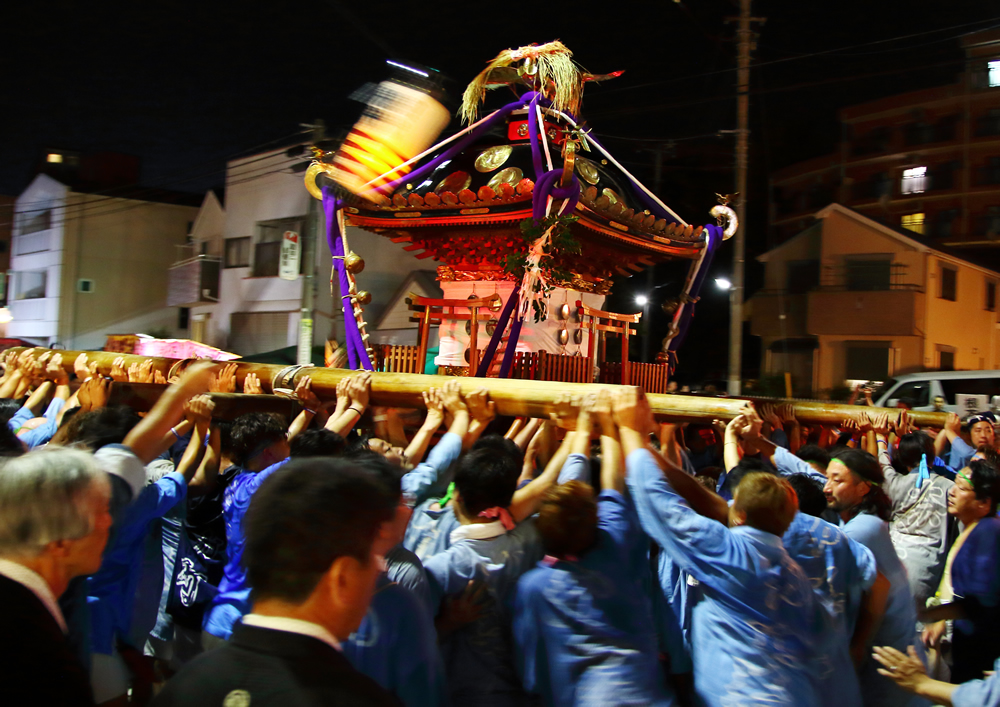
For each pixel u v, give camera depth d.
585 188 7.38
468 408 4.26
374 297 25.84
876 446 6.40
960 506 4.73
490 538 3.34
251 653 1.74
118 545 3.72
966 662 4.42
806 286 27.78
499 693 3.23
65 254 31.77
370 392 4.96
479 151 8.60
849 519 4.48
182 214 33.84
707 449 9.28
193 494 4.50
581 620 3.05
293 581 1.80
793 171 32.53
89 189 33.06
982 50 29.70
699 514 3.46
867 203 31.62
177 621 4.35
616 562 3.20
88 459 2.27
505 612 3.33
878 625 3.85
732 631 3.03
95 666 3.62
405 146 5.89
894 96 31.30
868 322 25.70
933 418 8.02
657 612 3.93
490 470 3.33
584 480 3.51
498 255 8.30
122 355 6.46
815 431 7.53
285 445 4.20
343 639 1.86
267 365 5.96
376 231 8.81
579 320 8.82
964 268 26.98
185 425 4.40
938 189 30.34
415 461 4.17
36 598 2.02
